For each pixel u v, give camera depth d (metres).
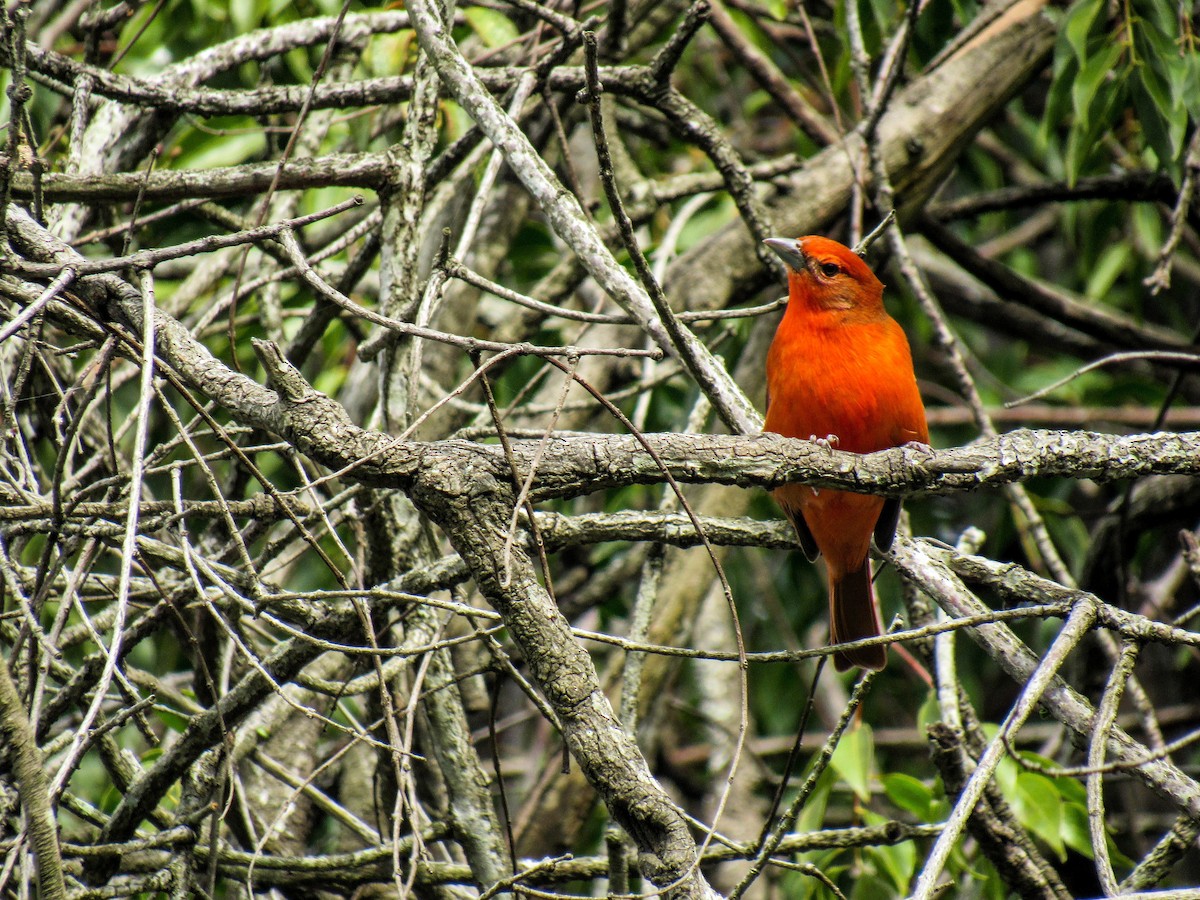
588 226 7.53
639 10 12.45
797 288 8.73
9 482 7.27
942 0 12.99
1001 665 6.88
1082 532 13.69
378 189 8.75
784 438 6.26
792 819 5.93
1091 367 7.68
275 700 9.17
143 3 10.91
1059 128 15.45
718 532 7.10
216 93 9.41
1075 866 11.74
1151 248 13.38
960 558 7.28
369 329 11.43
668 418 12.56
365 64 10.87
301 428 5.56
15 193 7.78
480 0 10.86
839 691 15.64
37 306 5.20
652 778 5.14
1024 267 16.69
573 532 6.97
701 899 4.80
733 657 5.47
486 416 10.21
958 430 15.59
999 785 8.47
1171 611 13.87
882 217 11.08
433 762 8.94
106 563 11.55
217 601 7.71
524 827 10.82
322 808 9.37
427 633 8.31
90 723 4.94
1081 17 10.91
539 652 5.32
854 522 8.46
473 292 11.97
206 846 7.87
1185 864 14.52
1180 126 10.52
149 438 12.29
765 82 12.52
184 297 10.70
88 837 9.02
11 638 7.89
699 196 12.43
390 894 8.58
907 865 9.39
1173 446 6.43
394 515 8.30
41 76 9.38
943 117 12.16
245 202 12.31
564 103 11.44
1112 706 5.76
